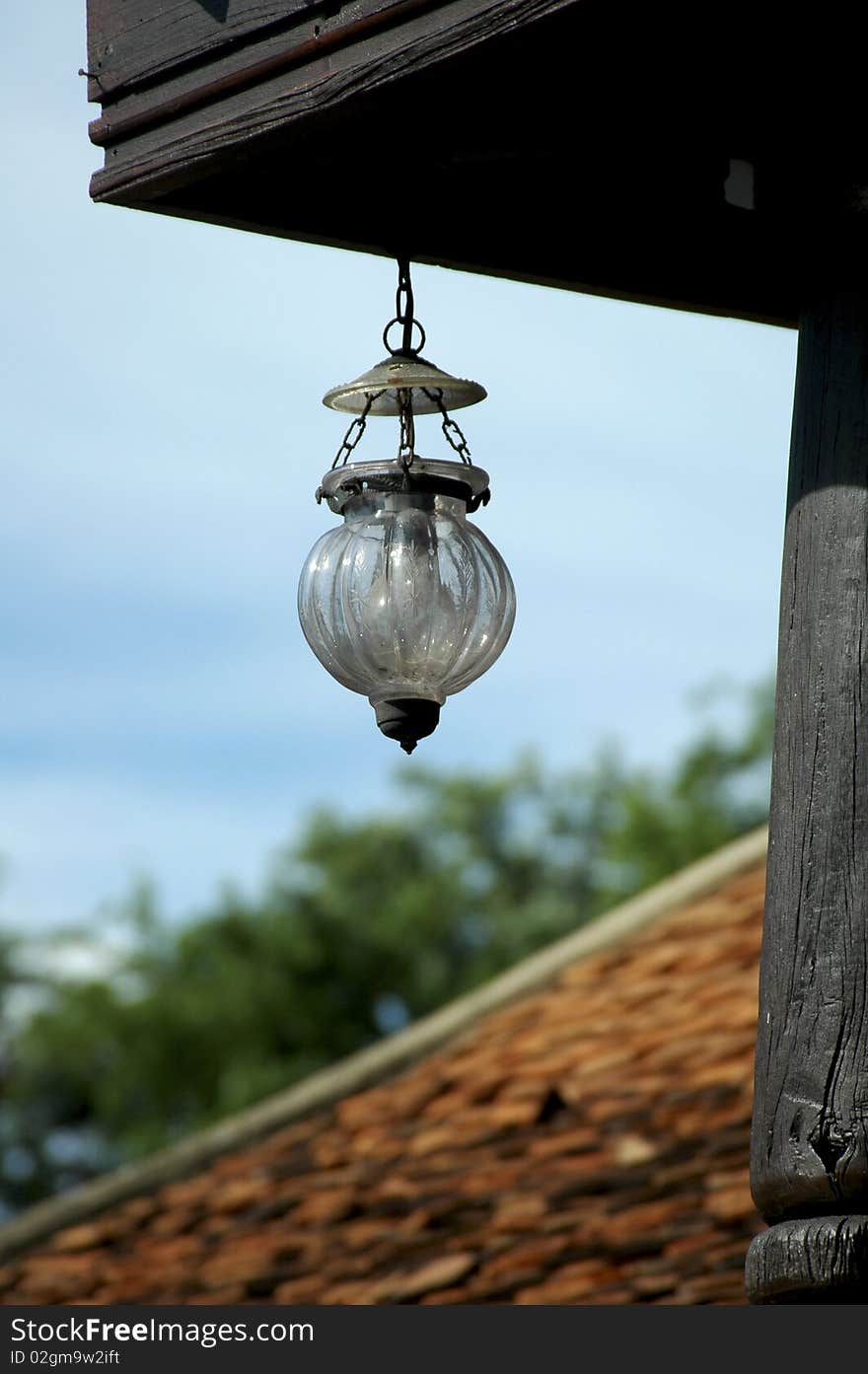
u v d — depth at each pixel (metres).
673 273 7.27
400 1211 11.86
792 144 6.14
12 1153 48.34
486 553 6.55
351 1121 13.23
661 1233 10.59
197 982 47.50
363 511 6.51
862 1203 5.65
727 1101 11.62
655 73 6.00
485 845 51.31
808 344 6.17
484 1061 13.29
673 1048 12.43
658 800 45.69
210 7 6.43
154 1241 12.66
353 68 5.99
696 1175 11.02
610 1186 11.28
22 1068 48.72
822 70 6.03
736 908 14.02
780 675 6.08
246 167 6.48
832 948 5.77
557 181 6.76
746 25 5.73
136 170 6.60
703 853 42.81
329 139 6.43
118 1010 47.03
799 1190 5.70
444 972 47.91
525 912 49.66
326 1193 12.40
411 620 6.29
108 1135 48.12
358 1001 47.50
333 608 6.38
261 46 6.29
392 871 50.12
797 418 6.17
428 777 52.56
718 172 6.50
